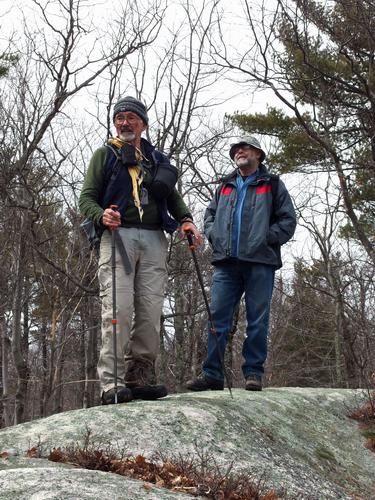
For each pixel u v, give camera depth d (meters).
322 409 5.39
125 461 3.23
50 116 7.82
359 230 8.91
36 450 3.38
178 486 3.07
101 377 4.19
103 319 4.26
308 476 3.88
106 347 4.19
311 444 4.52
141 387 4.28
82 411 3.87
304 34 8.23
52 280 7.61
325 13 8.12
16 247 8.46
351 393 6.09
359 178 12.43
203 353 11.00
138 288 4.36
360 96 9.71
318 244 12.88
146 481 3.04
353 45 8.48
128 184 4.35
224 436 3.87
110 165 4.37
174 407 4.02
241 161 5.39
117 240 4.26
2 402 9.89
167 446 3.56
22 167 7.63
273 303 17.66
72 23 7.80
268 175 5.39
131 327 4.32
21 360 8.40
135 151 4.41
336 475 4.24
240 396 4.92
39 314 10.15
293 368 19.08
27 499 2.56
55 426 3.67
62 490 2.63
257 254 5.24
